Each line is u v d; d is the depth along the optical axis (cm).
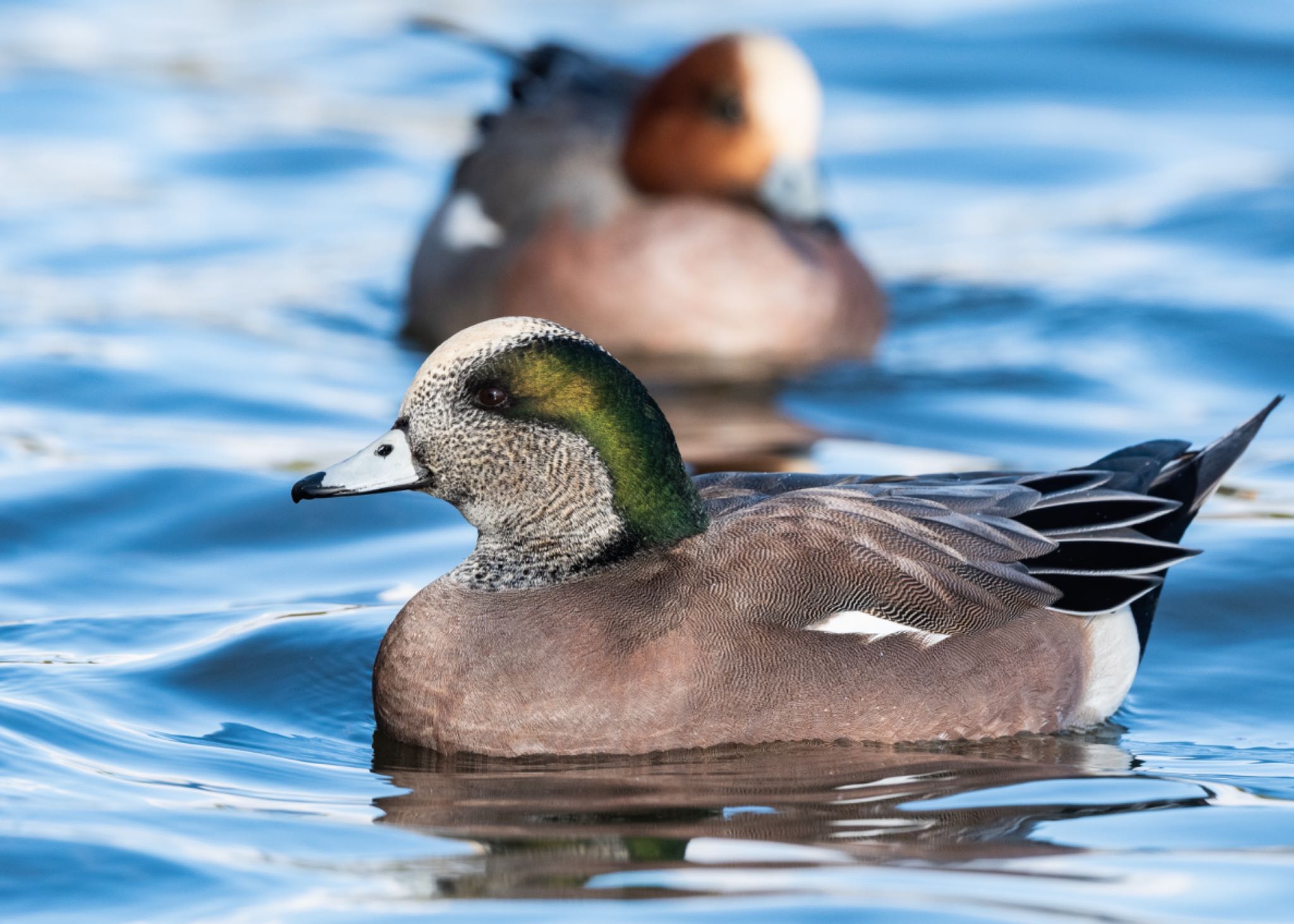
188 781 817
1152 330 1636
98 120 2261
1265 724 936
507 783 830
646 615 884
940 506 936
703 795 808
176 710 925
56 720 878
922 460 1345
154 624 1045
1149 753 885
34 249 1856
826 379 1584
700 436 1405
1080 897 677
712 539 915
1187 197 1988
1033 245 1905
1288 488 1265
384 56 2534
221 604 1087
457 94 2417
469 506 916
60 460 1307
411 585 1121
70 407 1440
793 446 1380
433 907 668
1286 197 1945
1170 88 2333
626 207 1680
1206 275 1767
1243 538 1152
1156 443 1036
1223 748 895
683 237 1634
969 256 1892
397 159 2209
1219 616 1058
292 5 2728
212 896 678
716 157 1686
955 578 912
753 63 1681
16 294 1723
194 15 2692
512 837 748
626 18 2588
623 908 666
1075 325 1673
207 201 2055
